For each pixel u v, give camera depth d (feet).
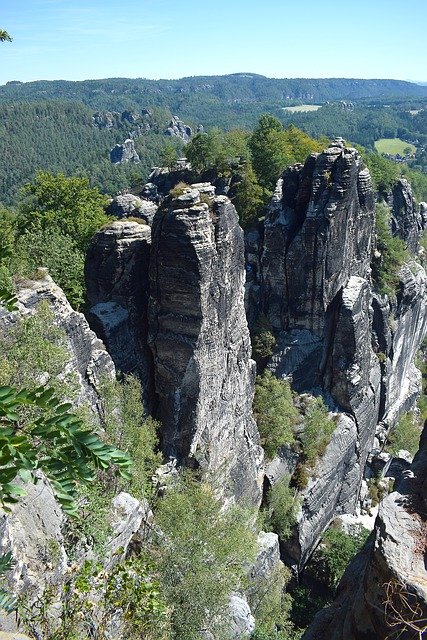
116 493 104.99
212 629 100.99
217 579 103.09
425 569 66.69
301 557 174.40
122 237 144.36
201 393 137.90
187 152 290.97
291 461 187.21
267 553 145.18
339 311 205.16
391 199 306.35
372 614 68.69
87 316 139.85
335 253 200.85
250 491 166.81
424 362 336.90
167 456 140.36
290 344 207.51
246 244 214.28
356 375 210.18
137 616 56.34
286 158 260.83
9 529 67.92
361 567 91.97
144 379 145.18
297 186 211.41
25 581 68.08
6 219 285.64
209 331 137.18
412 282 260.62
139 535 111.75
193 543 104.83
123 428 119.55
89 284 150.30
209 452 143.43
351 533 191.11
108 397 119.34
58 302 113.29
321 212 195.83
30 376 89.40
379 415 251.39
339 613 84.69
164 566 101.24
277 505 172.86
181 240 126.82
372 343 240.53
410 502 77.41
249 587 136.26
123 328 140.97
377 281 247.70
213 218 134.00
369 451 236.63
